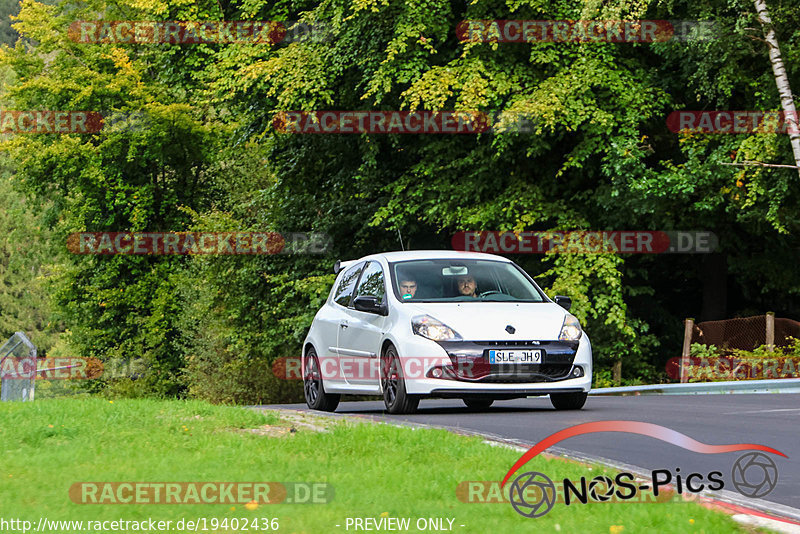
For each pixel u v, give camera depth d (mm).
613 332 51094
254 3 57719
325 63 52844
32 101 90375
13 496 12867
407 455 16859
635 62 49406
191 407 24203
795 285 53219
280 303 62906
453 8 52281
